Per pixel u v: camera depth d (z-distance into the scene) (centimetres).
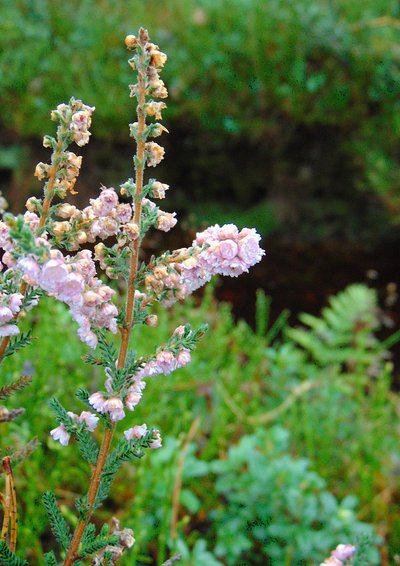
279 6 113
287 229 105
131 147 107
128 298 30
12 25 117
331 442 70
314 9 112
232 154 107
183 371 72
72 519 50
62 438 30
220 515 59
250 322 102
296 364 80
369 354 83
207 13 114
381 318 96
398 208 102
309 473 59
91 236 30
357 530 55
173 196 106
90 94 107
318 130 106
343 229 104
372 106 106
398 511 67
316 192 106
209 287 84
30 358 62
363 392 83
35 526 53
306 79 106
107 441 30
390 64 107
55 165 30
